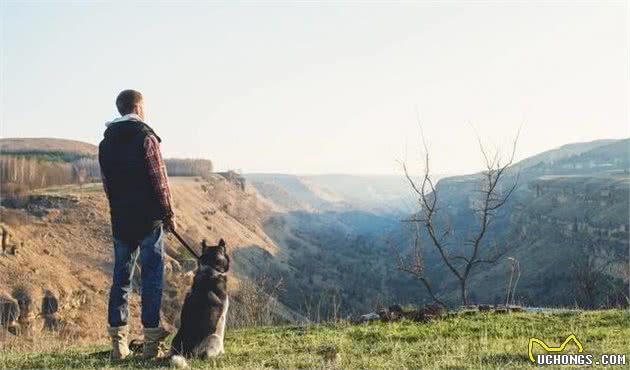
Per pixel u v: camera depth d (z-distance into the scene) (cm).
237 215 19512
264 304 1317
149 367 632
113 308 704
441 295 10381
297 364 645
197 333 670
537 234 15038
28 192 11169
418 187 1800
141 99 711
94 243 9900
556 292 10238
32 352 833
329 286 12162
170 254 8281
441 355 672
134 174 679
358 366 634
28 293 6944
